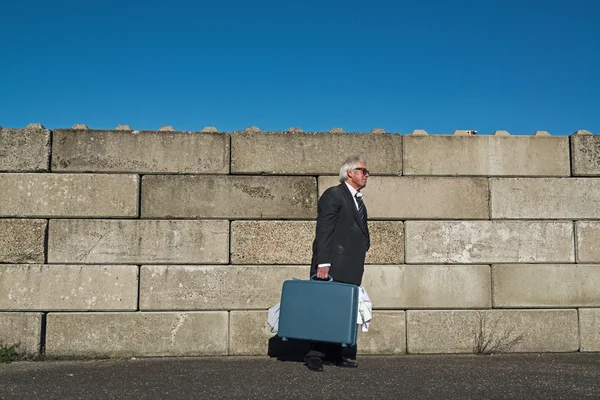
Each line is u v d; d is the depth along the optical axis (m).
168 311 7.06
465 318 7.28
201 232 7.11
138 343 7.00
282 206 7.19
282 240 7.17
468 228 7.34
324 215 6.25
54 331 6.95
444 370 6.35
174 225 7.09
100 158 7.08
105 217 7.05
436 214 7.32
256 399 5.29
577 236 7.41
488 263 7.34
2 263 6.94
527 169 7.43
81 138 7.08
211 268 7.10
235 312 7.09
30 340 6.90
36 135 7.03
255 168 7.21
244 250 7.14
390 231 7.28
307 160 7.25
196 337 7.05
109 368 6.42
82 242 7.00
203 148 7.18
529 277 7.35
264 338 7.10
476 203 7.36
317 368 6.26
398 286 7.24
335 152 7.28
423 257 7.28
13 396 5.38
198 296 7.07
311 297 6.09
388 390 5.57
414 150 7.36
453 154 7.39
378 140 7.34
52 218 7.01
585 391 5.61
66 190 7.03
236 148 7.21
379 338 7.21
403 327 7.24
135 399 5.28
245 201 7.17
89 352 6.95
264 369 6.36
